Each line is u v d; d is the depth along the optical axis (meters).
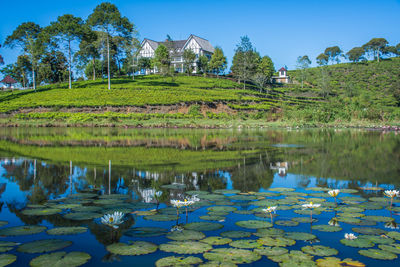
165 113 39.16
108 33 51.34
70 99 40.69
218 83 60.28
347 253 3.67
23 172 8.50
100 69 71.31
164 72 61.12
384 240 4.08
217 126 33.31
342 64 117.31
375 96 72.19
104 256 3.54
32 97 42.12
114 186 7.05
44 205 5.56
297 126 34.09
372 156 11.98
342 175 8.49
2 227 4.45
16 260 3.42
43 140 18.00
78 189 6.75
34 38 52.28
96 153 12.48
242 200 5.98
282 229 4.46
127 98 41.28
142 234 4.22
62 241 3.97
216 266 3.31
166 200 5.96
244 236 4.18
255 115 40.97
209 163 10.31
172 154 12.40
